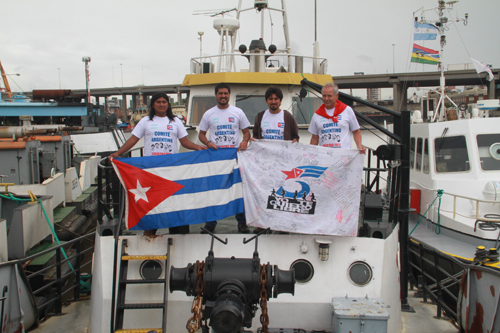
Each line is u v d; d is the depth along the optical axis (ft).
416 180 31.27
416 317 18.54
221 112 16.44
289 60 25.38
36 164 34.53
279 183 14.52
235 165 14.70
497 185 24.75
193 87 23.97
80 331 17.60
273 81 22.62
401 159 17.78
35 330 17.65
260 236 14.21
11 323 16.58
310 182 14.46
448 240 25.25
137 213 14.10
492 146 27.07
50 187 31.99
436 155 28.68
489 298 15.79
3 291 16.21
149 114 15.78
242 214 15.61
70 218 34.58
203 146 15.85
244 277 11.09
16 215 23.09
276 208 14.43
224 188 14.57
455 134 27.99
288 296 13.69
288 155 14.58
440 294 19.43
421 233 26.99
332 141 15.85
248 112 23.00
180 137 16.02
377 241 14.12
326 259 13.87
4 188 29.14
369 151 25.32
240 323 9.90
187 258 14.01
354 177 14.35
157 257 13.21
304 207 14.39
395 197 15.96
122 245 13.92
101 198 15.39
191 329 10.53
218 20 26.48
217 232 15.66
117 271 13.79
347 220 14.19
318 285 13.82
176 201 14.29
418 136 31.01
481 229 23.45
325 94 15.69
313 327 13.69
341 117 15.76
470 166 27.20
